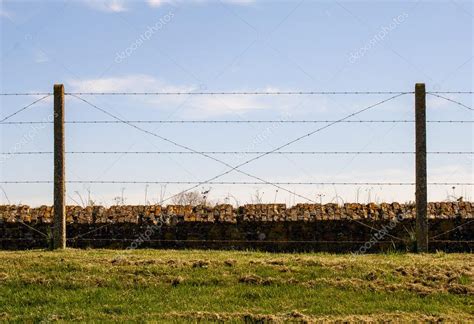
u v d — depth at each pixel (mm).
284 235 23406
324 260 19438
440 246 22688
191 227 23562
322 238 23281
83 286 18078
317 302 16906
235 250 22781
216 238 23516
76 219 23656
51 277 18516
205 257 20219
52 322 15977
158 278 18375
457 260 19953
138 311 16562
